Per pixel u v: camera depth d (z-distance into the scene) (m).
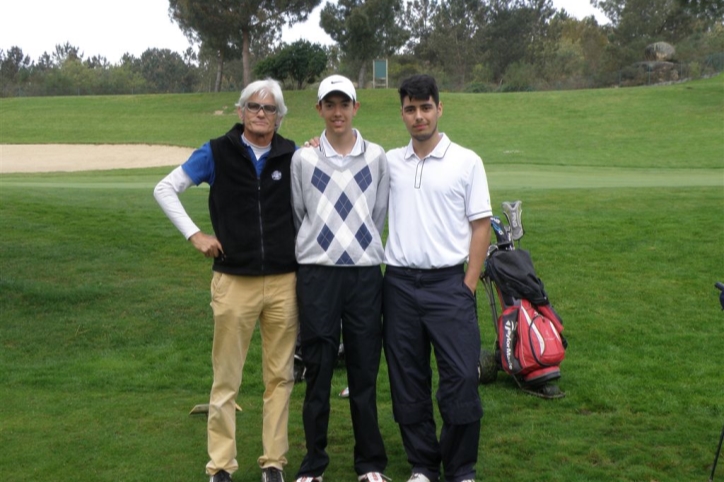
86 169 25.20
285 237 3.66
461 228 3.71
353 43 50.56
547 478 3.68
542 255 7.94
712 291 6.76
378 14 49.97
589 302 6.60
